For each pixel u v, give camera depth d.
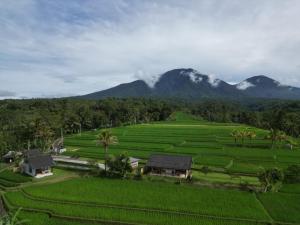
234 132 116.75
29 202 56.56
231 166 82.25
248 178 73.00
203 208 52.78
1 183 72.06
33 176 77.75
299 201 56.62
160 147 108.44
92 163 83.88
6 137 113.06
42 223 47.47
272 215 50.28
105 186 66.00
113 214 50.56
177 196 59.09
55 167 86.25
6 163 97.62
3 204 57.09
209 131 153.25
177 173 76.19
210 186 66.50
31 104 193.62
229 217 49.56
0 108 160.75
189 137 133.50
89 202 56.03
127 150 104.81
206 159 89.19
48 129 118.88
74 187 65.38
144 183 68.38
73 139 134.75
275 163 86.50
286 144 116.00
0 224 17.23
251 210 51.97
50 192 61.91
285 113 165.00
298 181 69.44
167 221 48.06
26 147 115.81
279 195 60.12
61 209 52.72
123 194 60.28
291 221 48.12
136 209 52.78
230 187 65.75
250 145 115.19
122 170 73.31
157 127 177.00
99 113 196.00
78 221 48.91
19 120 139.12
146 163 82.31
